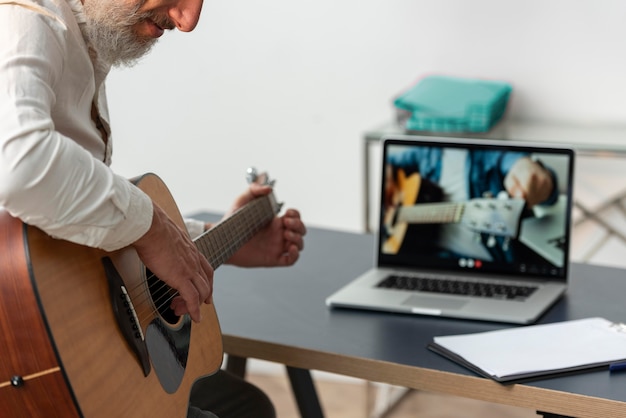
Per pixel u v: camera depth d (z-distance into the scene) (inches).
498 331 64.1
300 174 126.6
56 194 44.1
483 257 75.6
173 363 54.0
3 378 44.9
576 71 111.8
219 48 125.0
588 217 115.0
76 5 52.0
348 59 120.5
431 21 115.9
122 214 46.5
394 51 118.3
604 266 79.4
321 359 62.1
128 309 49.8
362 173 123.3
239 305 70.4
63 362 44.4
